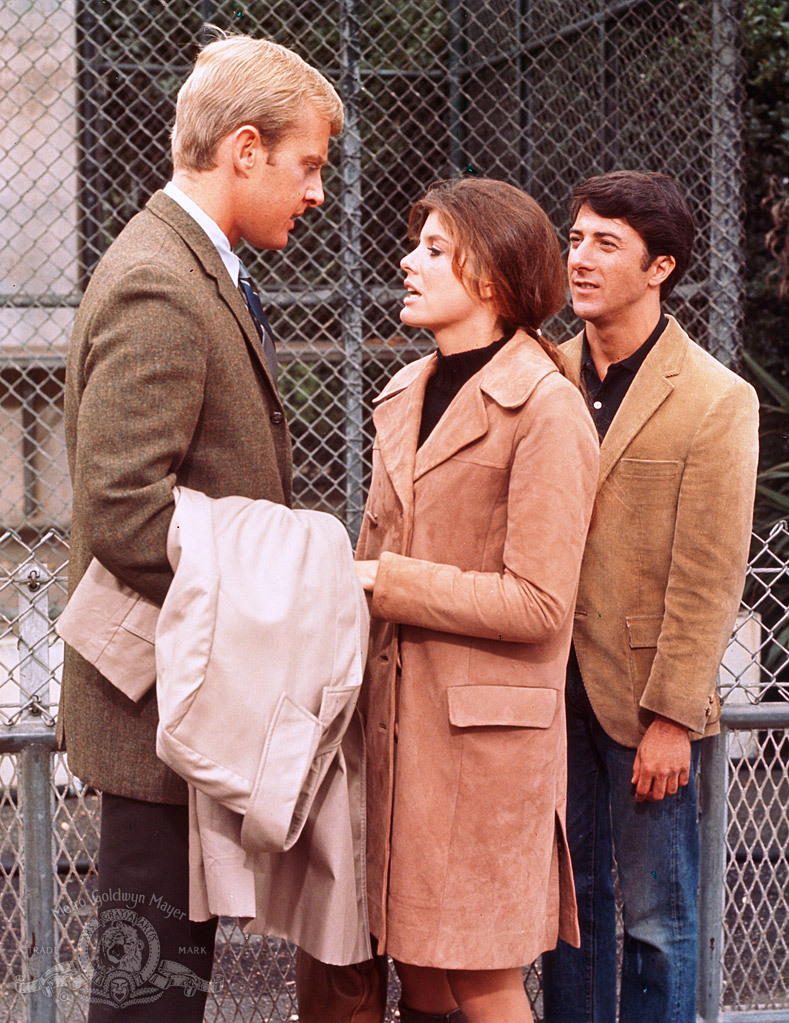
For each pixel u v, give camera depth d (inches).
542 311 196.1
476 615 183.6
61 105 505.0
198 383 170.6
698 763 235.1
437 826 192.9
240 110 179.2
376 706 201.8
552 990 240.7
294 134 183.2
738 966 294.4
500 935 192.2
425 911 192.7
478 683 190.4
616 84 500.7
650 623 223.3
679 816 227.1
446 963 191.5
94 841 250.7
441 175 596.7
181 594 164.9
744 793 264.4
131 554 166.7
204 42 493.4
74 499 186.9
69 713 189.2
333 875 185.5
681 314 527.5
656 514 220.8
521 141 554.6
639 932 228.7
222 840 175.5
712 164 468.4
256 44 185.9
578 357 237.8
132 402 165.0
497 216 191.3
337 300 514.3
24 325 508.1
